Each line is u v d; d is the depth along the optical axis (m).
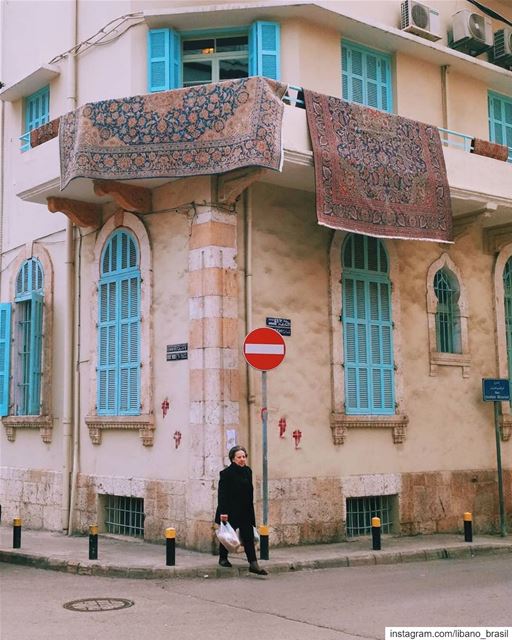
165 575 10.09
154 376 12.59
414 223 12.65
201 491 11.48
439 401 14.43
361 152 12.14
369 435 13.33
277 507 12.03
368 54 14.43
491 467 15.00
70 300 14.38
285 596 8.86
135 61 13.37
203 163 11.20
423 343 14.35
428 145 13.12
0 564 11.45
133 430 12.89
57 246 15.07
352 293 13.41
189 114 11.37
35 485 14.97
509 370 15.68
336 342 13.02
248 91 11.03
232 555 11.16
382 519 13.52
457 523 14.28
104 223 13.83
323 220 11.47
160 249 12.70
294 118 11.60
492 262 15.73
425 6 14.80
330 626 7.39
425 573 10.55
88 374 13.91
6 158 16.81
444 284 15.11
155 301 12.70
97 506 13.45
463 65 15.44
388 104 14.55
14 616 7.95
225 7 12.88
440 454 14.27
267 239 12.48
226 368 11.64
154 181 12.40
